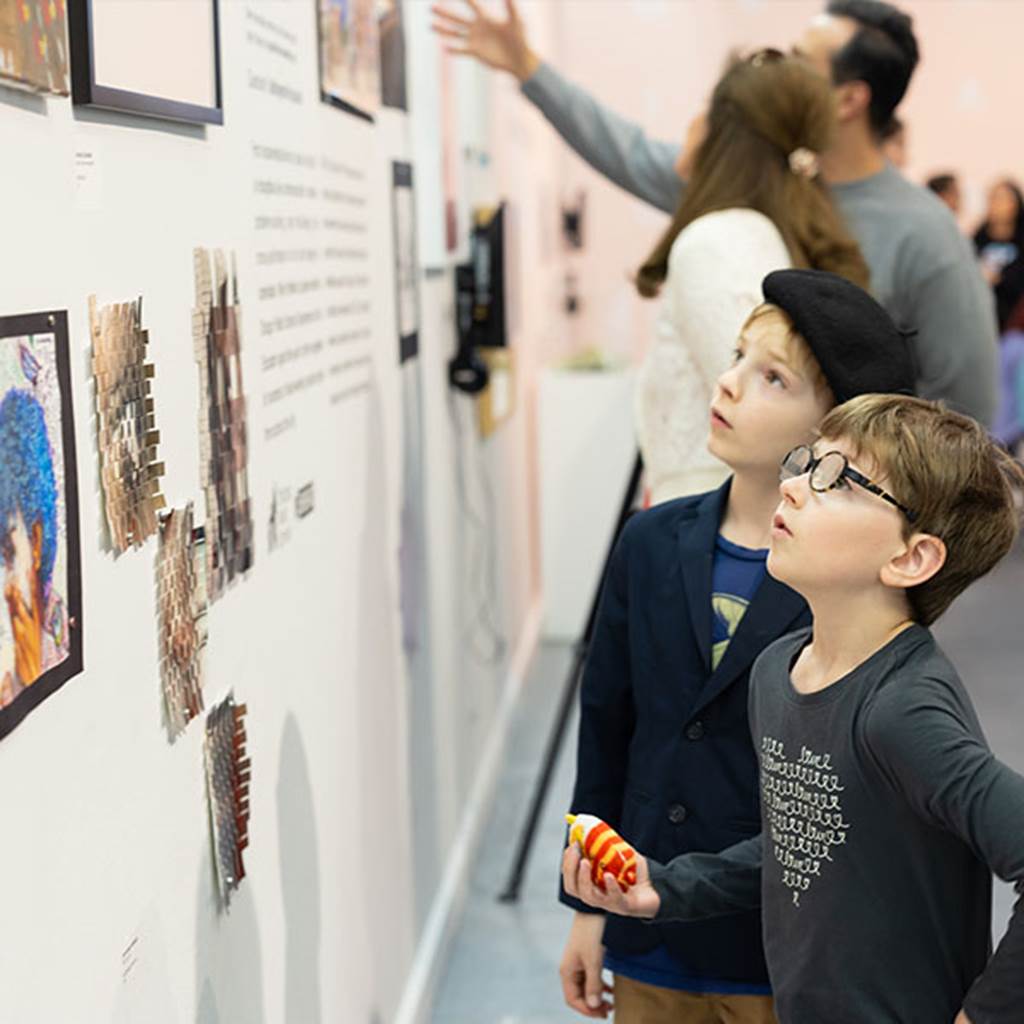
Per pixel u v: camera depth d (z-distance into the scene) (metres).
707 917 1.72
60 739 1.25
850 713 1.43
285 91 2.09
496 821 4.38
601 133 3.20
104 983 1.35
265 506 1.95
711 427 1.81
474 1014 3.25
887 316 1.78
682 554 1.84
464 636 4.01
